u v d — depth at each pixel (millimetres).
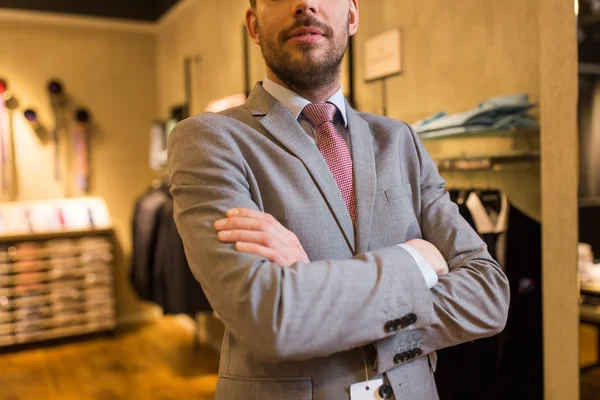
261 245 855
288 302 789
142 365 3750
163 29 4910
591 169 1541
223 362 959
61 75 4641
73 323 4305
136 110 4988
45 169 4578
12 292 4070
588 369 1546
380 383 893
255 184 939
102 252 4406
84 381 3453
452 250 1022
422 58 2312
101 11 4609
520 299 1756
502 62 1945
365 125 1112
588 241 1546
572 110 1558
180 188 942
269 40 994
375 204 994
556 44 1598
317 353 806
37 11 4359
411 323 852
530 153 1775
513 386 1738
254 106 1040
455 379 1764
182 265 3283
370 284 831
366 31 2646
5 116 4410
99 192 4828
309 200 936
